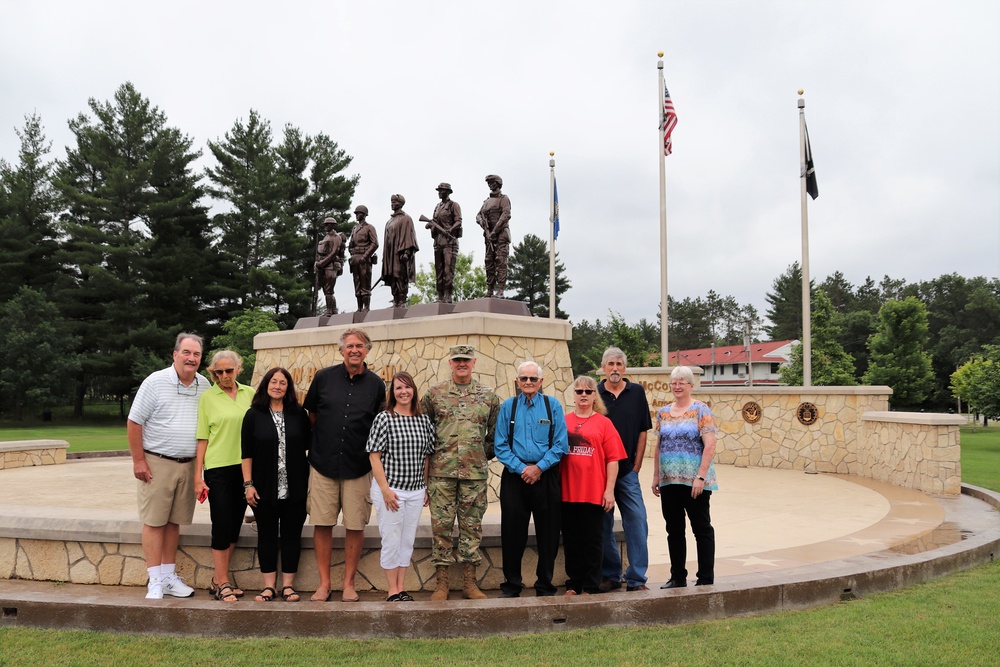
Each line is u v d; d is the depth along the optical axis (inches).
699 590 213.8
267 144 1590.8
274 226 1535.4
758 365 2532.0
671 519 231.1
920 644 185.6
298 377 483.5
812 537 327.0
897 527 352.2
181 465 221.3
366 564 238.8
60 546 244.1
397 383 218.2
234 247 1562.5
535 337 368.8
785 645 185.6
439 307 396.2
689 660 175.6
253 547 237.8
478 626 196.7
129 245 1467.8
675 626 203.5
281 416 221.6
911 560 257.0
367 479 222.1
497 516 281.1
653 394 713.6
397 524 215.6
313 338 471.8
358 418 219.6
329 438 218.2
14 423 1572.3
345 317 483.8
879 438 553.6
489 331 348.8
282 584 230.4
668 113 695.7
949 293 2837.1
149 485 217.3
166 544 223.0
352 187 1648.6
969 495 469.1
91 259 1453.0
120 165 1488.7
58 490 369.4
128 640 190.9
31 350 1462.8
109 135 1533.0
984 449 913.5
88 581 241.0
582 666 172.2
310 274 1636.3
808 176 702.5
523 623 198.7
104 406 2064.5
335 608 196.7
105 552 240.4
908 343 1513.3
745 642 188.2
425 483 224.5
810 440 621.6
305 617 195.0
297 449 221.6
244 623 195.2
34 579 245.8
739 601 213.9
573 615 202.1
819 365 1381.6
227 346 1409.9
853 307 3107.8
